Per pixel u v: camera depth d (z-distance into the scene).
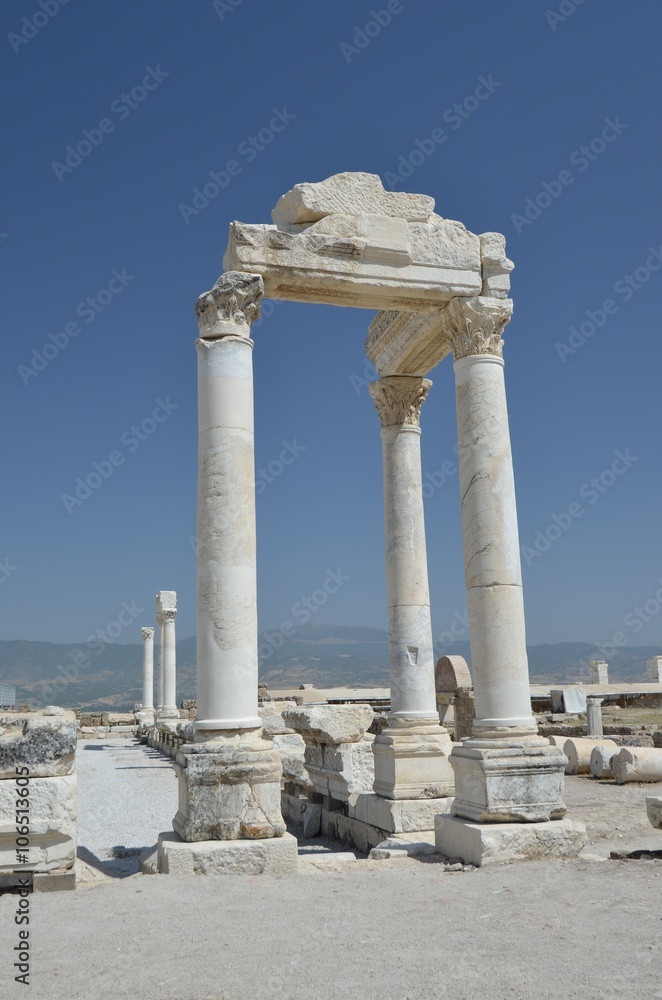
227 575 10.57
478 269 12.41
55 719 8.90
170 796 19.05
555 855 10.12
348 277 11.77
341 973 5.71
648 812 11.05
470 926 6.95
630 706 38.88
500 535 11.45
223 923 7.07
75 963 5.95
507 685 11.06
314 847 14.04
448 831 10.89
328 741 14.89
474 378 11.98
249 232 11.37
